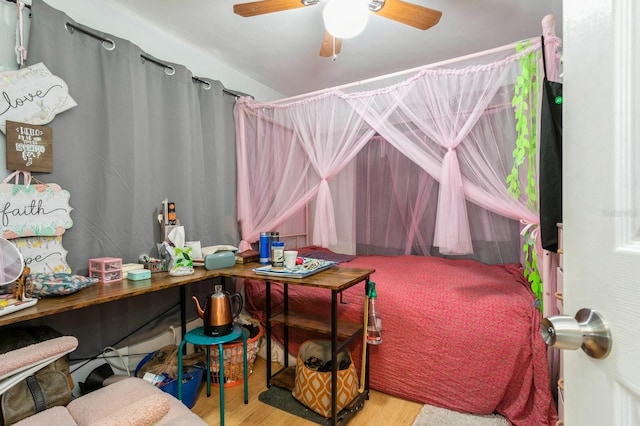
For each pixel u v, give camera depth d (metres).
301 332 2.24
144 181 2.02
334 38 1.95
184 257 1.92
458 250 1.86
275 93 3.38
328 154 2.32
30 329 1.44
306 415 1.73
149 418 0.75
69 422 0.93
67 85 1.66
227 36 2.34
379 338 1.85
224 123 2.61
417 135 2.04
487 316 1.73
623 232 0.43
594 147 0.48
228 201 2.66
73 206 1.70
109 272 1.68
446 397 1.73
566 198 0.55
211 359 2.03
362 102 2.14
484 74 1.77
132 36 2.07
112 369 1.85
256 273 1.84
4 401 0.97
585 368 0.51
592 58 0.49
